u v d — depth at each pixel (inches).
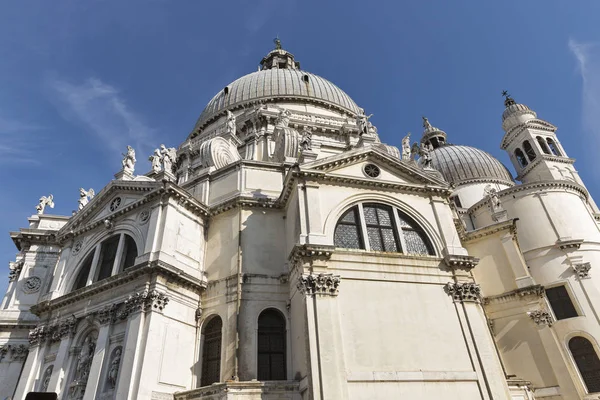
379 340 712.4
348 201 862.5
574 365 1116.5
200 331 850.1
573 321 1173.7
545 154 1750.7
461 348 743.1
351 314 725.3
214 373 803.4
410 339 728.3
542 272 1296.8
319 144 1369.3
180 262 869.8
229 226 949.8
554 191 1428.4
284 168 1055.0
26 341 1141.7
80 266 999.6
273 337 820.6
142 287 808.3
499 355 996.6
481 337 757.3
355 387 656.4
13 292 1206.3
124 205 1002.7
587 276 1232.2
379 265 792.3
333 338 682.2
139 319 768.3
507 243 1102.4
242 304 828.6
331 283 732.7
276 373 784.9
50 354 909.2
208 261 931.3
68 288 979.9
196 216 964.0
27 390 872.9
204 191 1040.2
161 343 768.3
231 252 908.6
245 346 785.6
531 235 1365.7
